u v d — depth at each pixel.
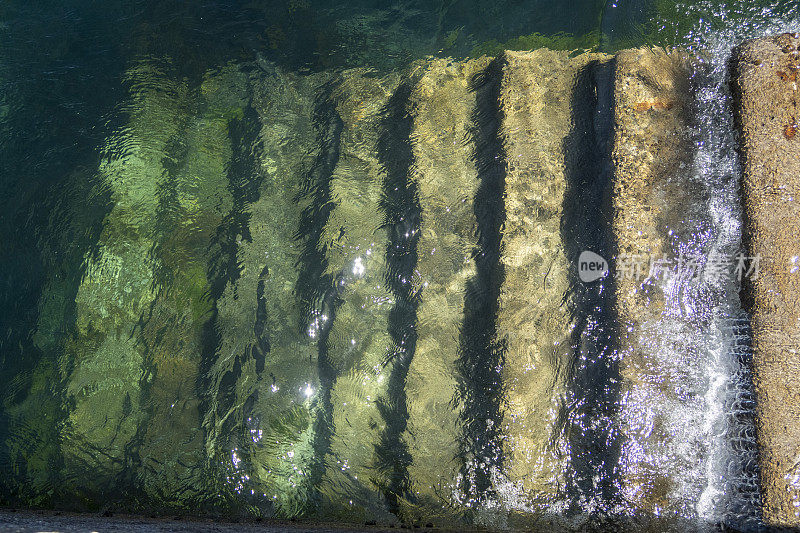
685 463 3.93
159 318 4.27
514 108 4.24
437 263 4.18
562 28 4.37
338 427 4.11
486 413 4.05
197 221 4.36
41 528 3.73
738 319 3.93
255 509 4.09
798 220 3.90
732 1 4.20
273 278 4.27
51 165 4.42
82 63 4.54
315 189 4.33
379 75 4.42
